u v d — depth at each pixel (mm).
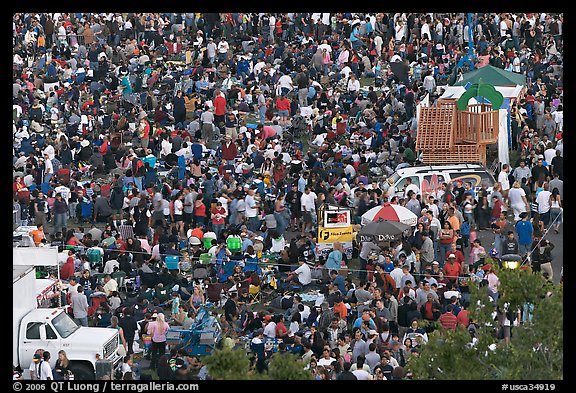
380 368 70125
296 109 132375
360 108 130250
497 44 154750
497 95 114562
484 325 58562
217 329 79812
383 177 113562
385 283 85438
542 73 142500
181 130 121312
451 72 144500
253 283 87938
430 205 96688
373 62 153625
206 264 90125
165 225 100812
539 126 122688
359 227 97375
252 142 120250
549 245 86062
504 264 60625
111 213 104062
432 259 91312
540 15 154375
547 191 100438
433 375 57812
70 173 111188
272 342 77062
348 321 81062
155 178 107938
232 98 137125
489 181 104125
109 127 127125
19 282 77000
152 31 158875
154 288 87625
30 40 156625
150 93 138125
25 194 104062
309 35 159375
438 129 114938
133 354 80438
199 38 153625
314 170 106500
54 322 77500
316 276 89875
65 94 138250
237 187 103562
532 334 56438
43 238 93000
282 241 94438
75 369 76500
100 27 158875
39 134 123750
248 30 160625
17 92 135375
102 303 83500
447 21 156500
